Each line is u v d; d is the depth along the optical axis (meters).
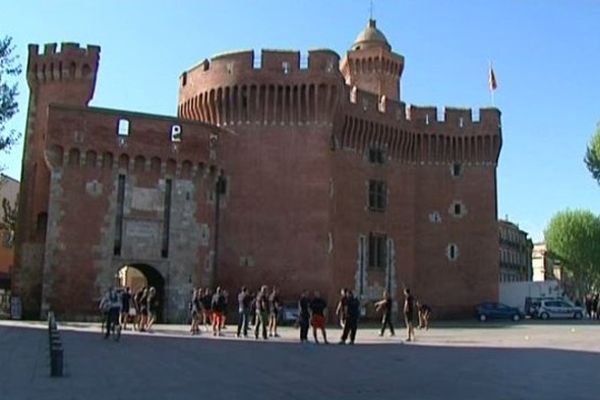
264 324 37.22
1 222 80.81
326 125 61.12
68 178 52.62
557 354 28.95
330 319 58.97
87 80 62.19
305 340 34.00
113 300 33.75
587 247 108.12
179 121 56.47
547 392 17.33
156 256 54.03
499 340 38.25
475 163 75.50
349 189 67.19
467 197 74.81
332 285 61.34
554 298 77.19
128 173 54.19
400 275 70.69
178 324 51.56
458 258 73.56
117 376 19.66
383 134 71.25
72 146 52.72
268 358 26.05
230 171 60.62
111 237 52.78
